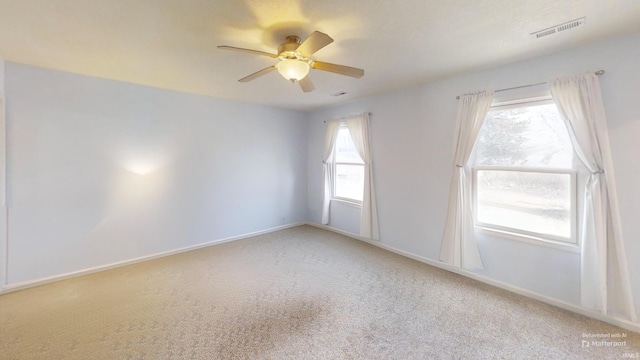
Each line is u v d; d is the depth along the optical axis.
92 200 3.22
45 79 2.88
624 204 2.14
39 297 2.65
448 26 1.97
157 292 2.76
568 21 1.90
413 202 3.66
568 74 2.37
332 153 5.00
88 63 2.72
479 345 1.99
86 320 2.28
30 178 2.85
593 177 2.23
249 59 2.58
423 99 3.46
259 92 3.87
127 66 2.80
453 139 3.14
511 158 2.81
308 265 3.46
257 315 2.36
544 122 2.59
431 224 3.46
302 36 2.11
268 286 2.90
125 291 2.78
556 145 2.53
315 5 1.70
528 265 2.67
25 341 2.01
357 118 4.32
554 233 2.56
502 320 2.29
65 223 3.06
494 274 2.91
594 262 2.24
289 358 1.85
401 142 3.77
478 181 3.05
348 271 3.28
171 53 2.45
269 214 5.00
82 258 3.17
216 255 3.81
